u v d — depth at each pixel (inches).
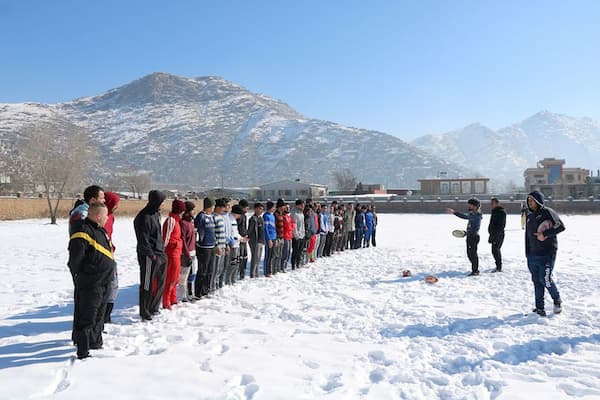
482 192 3882.9
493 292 371.6
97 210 212.2
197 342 239.6
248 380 188.4
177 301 337.4
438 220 1850.4
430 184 3986.2
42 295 367.6
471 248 462.9
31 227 1328.7
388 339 247.0
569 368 197.5
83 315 208.4
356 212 764.0
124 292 384.5
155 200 280.5
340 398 171.0
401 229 1301.7
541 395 172.6
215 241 358.0
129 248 760.3
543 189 3339.1
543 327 260.5
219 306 322.7
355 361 211.8
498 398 171.0
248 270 521.0
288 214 506.3
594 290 369.7
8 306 328.2
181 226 328.5
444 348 230.1
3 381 181.0
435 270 504.4
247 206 450.9
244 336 249.3
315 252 599.8
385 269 519.5
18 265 556.1
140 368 195.9
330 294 373.4
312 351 225.5
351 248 761.6
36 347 226.7
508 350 224.7
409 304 333.4
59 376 187.8
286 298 357.4
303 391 176.9
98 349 221.3
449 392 177.5
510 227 1306.6
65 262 584.1
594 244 772.0
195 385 179.5
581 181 3818.9
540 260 289.9
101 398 166.7
